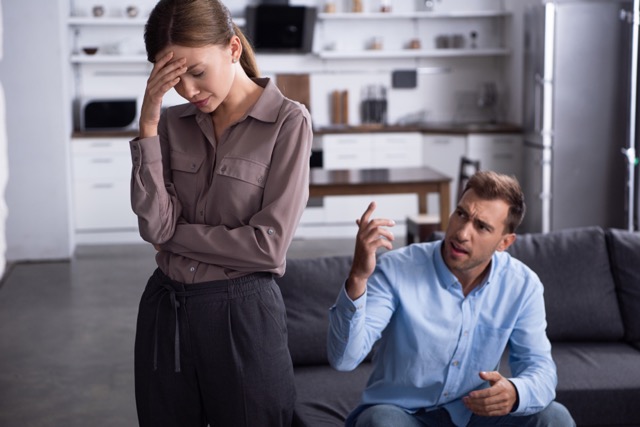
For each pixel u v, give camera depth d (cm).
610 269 339
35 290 636
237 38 203
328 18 871
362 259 202
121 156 792
